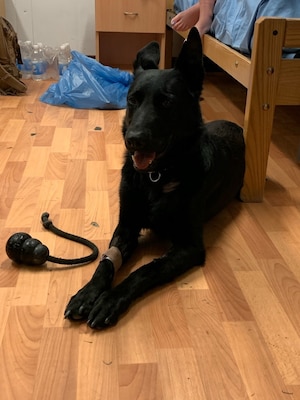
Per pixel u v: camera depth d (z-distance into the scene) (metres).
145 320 1.26
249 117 1.86
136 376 1.08
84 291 1.28
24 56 3.99
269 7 1.98
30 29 4.23
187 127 1.49
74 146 2.47
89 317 1.21
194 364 1.12
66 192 1.96
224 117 3.07
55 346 1.16
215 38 2.68
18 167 2.18
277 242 1.68
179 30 3.05
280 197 2.03
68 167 2.21
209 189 1.62
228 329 1.24
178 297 1.36
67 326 1.22
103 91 3.12
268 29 1.71
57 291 1.36
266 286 1.43
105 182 2.07
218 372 1.10
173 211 1.50
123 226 1.56
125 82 3.31
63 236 1.63
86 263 1.49
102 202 1.89
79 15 4.24
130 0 3.83
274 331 1.24
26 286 1.38
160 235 1.64
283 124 2.95
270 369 1.12
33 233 1.65
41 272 1.44
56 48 4.14
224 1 2.55
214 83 3.88
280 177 2.22
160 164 1.50
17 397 1.02
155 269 1.38
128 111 1.52
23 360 1.11
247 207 1.94
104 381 1.06
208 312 1.31
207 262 1.54
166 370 1.10
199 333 1.22
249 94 1.84
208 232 1.73
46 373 1.08
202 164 1.56
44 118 2.91
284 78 1.80
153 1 3.85
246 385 1.07
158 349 1.16
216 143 1.75
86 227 1.71
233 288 1.42
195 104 1.51
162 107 1.43
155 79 1.44
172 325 1.25
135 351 1.15
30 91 3.51
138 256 1.56
